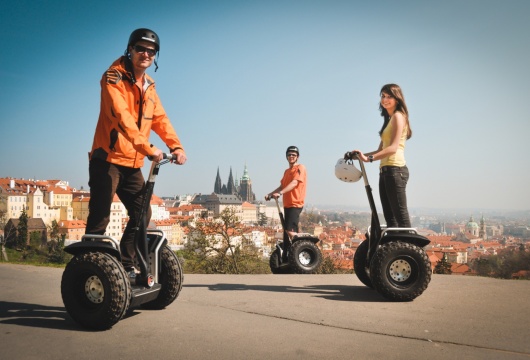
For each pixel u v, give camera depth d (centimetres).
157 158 302
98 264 283
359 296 402
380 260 369
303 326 295
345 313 331
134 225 334
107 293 280
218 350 245
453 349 247
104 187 311
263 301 379
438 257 6081
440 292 413
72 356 236
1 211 9000
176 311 340
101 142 314
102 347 251
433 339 265
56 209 11388
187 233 1524
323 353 240
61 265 767
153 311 341
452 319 312
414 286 368
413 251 367
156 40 314
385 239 384
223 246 1391
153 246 331
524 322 303
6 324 304
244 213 19438
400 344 256
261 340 263
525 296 393
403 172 389
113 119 301
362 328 289
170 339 265
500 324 297
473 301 372
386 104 396
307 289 446
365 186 402
